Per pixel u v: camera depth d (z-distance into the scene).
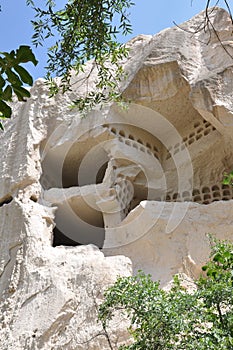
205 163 11.48
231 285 5.54
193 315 5.43
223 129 10.45
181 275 8.66
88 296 8.14
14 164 11.56
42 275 8.90
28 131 11.91
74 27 5.14
